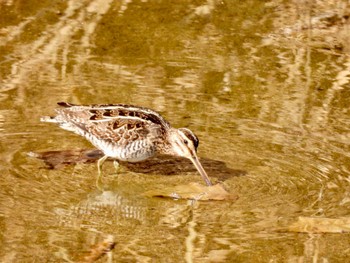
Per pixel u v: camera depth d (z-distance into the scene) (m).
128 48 17.06
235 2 19.17
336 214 11.82
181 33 17.81
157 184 12.86
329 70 16.56
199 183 12.90
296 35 17.98
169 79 15.94
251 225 11.54
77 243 11.02
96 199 12.25
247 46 17.42
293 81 16.08
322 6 19.12
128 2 19.06
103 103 14.83
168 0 19.22
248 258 10.77
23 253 10.71
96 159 13.63
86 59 16.55
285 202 12.17
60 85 15.50
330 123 14.62
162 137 13.51
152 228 11.48
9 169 12.84
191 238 11.20
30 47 16.92
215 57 16.89
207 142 13.88
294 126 14.48
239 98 15.39
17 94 15.13
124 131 13.30
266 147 13.79
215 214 11.88
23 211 11.69
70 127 13.46
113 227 11.47
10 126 14.10
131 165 13.63
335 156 13.53
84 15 18.36
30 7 18.58
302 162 13.34
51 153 13.48
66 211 11.80
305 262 10.73
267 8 19.09
